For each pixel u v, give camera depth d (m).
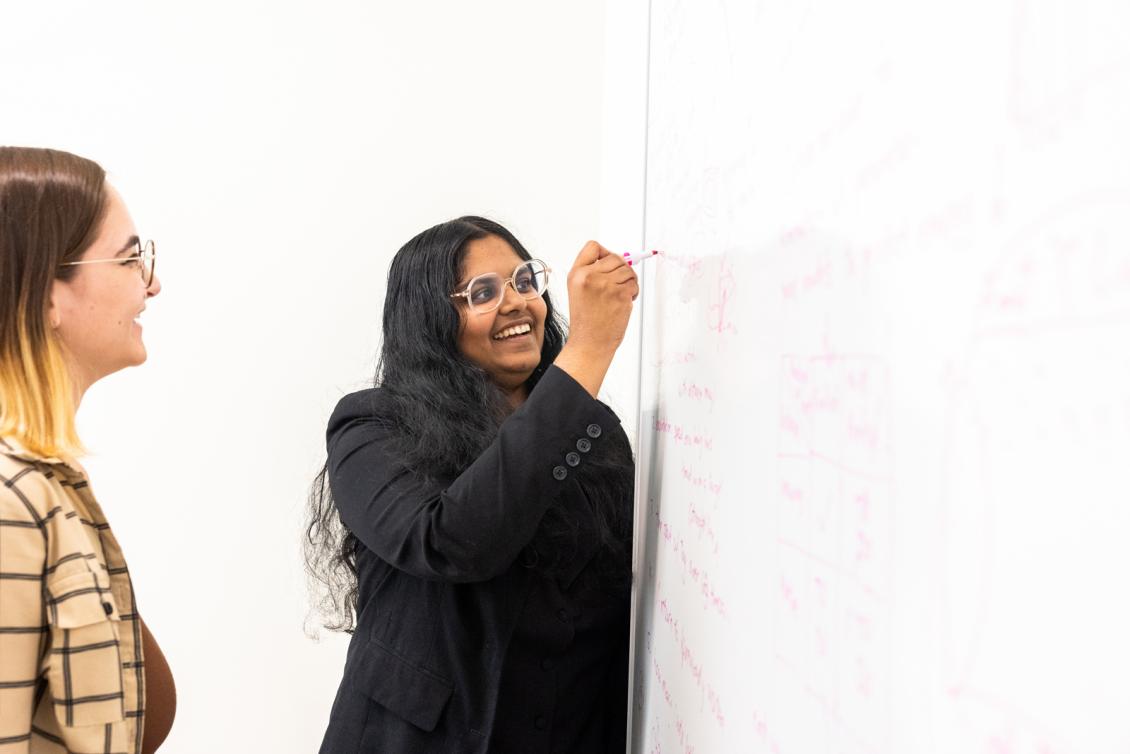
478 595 1.05
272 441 2.16
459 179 2.19
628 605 1.16
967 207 0.28
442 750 1.03
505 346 1.20
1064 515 0.23
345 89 2.17
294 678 2.15
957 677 0.28
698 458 0.71
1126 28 0.21
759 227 0.53
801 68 0.45
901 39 0.33
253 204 2.15
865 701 0.36
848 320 0.38
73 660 0.79
